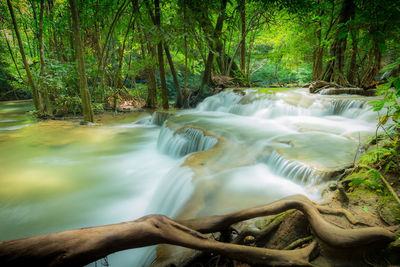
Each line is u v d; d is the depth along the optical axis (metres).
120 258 2.60
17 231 3.48
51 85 10.55
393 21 5.75
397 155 2.85
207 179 3.64
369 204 2.42
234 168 4.04
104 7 11.43
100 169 5.62
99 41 13.10
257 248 1.76
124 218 3.78
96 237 1.38
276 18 13.62
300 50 14.12
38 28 10.98
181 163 4.34
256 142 5.03
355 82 9.66
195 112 9.79
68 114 12.00
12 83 15.08
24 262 1.19
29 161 6.09
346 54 10.35
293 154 4.13
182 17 9.69
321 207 2.26
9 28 12.62
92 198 4.35
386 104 5.79
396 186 2.67
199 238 1.75
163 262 2.06
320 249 1.83
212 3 9.77
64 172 5.45
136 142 7.78
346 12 8.36
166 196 3.81
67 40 12.94
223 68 13.72
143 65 12.50
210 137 5.63
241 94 9.84
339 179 3.23
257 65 24.75
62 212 3.94
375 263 1.74
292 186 3.53
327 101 7.29
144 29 11.91
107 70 13.60
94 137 8.21
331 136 5.16
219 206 3.05
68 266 1.27
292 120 6.89
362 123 6.07
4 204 4.13
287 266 1.67
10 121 10.65
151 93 13.37
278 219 2.21
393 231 1.93
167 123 7.61
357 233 1.76
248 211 2.12
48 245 1.26
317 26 11.37
